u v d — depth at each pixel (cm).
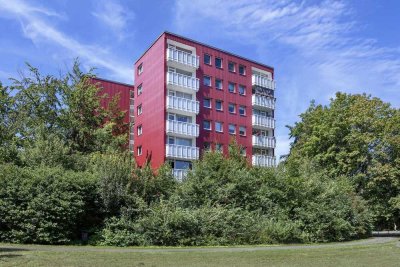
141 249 1886
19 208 2062
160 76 4569
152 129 4616
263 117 5384
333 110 4225
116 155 2677
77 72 4291
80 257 1422
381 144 3722
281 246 2211
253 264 1373
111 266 1216
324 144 4197
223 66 5131
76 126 4003
